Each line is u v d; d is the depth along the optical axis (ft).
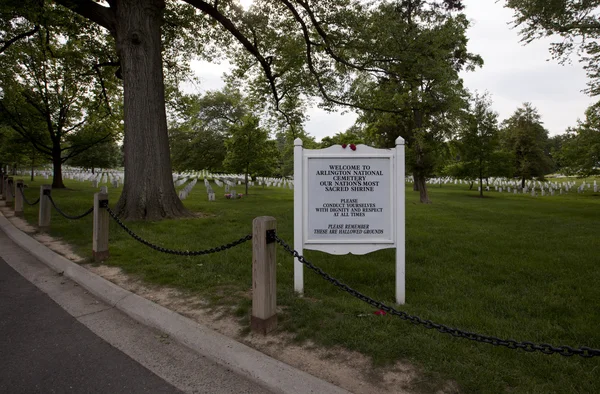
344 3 40.47
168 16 48.70
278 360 9.45
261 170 78.59
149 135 34.35
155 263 19.20
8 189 45.39
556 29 40.52
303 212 14.55
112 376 9.05
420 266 19.76
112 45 53.93
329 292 15.35
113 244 23.70
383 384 8.45
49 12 37.24
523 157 128.88
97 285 15.46
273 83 51.98
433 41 41.09
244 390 8.53
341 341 10.54
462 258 21.34
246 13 45.70
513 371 8.90
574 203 65.05
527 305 13.79
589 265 19.66
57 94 76.18
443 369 8.97
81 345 10.68
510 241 26.55
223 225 32.12
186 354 10.25
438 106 51.70
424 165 65.92
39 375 9.01
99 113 77.92
